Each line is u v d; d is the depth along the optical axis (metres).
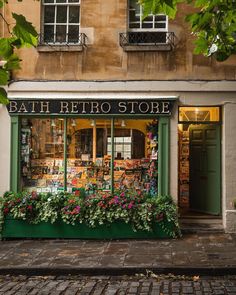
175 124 10.66
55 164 11.02
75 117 10.88
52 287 7.16
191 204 11.66
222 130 10.87
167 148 10.65
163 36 10.90
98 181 10.93
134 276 7.73
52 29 11.12
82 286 7.20
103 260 8.35
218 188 11.05
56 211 10.20
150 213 9.97
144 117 10.73
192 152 11.62
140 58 10.74
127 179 10.89
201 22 5.95
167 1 4.52
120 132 10.88
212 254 8.64
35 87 10.85
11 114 10.83
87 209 10.18
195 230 10.62
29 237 10.29
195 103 10.66
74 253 8.94
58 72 10.88
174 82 10.66
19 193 10.61
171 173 10.66
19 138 10.95
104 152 10.93
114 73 10.78
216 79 10.63
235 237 10.08
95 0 10.86
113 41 10.82
